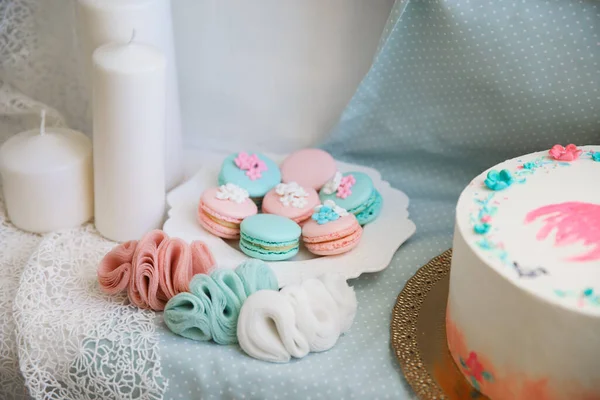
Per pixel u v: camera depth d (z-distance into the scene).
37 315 1.13
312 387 1.05
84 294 1.18
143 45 1.24
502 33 1.25
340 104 1.50
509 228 0.97
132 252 1.15
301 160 1.40
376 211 1.33
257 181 1.35
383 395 1.03
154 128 1.25
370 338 1.12
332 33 1.43
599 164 1.12
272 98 1.53
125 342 1.09
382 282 1.24
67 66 1.50
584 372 0.87
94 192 1.32
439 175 1.44
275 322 1.07
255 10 1.45
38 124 1.51
